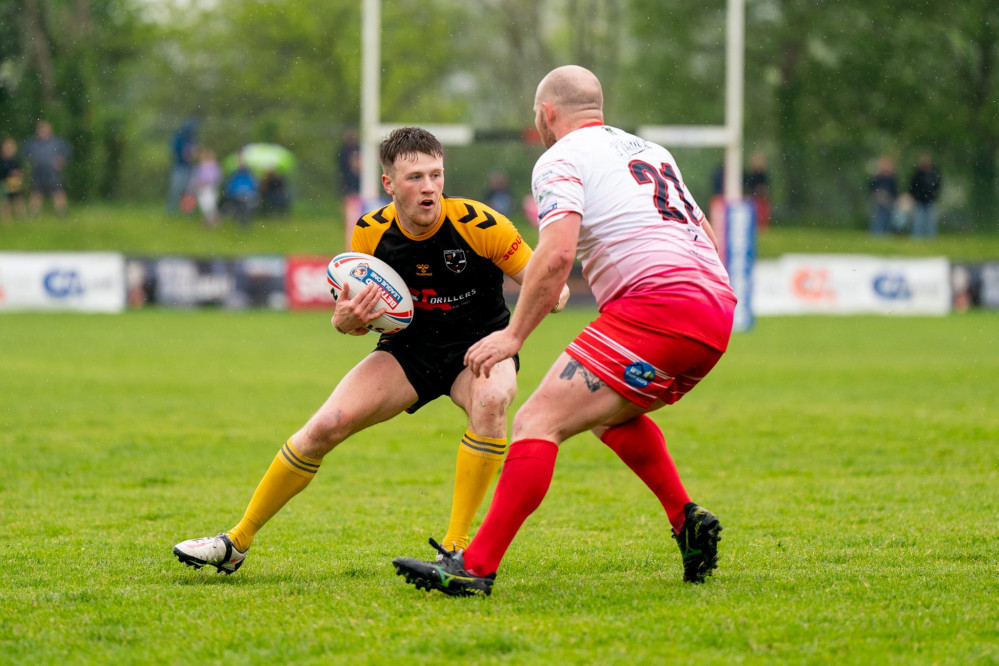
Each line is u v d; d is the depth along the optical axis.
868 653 11.91
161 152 102.94
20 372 43.84
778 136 117.94
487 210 16.19
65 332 59.44
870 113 118.75
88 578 16.12
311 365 47.12
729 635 12.50
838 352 53.41
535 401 14.44
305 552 18.08
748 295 63.62
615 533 19.53
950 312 77.56
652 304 14.16
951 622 13.04
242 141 102.56
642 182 14.75
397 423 34.16
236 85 124.94
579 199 14.33
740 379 43.44
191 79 124.88
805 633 12.61
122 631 13.14
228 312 72.88
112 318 67.56
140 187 101.69
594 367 14.23
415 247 16.06
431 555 17.81
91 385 40.56
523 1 119.88
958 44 118.94
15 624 13.52
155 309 73.19
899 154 116.19
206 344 54.78
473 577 14.31
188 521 20.70
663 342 14.12
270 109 125.06
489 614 13.53
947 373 45.25
